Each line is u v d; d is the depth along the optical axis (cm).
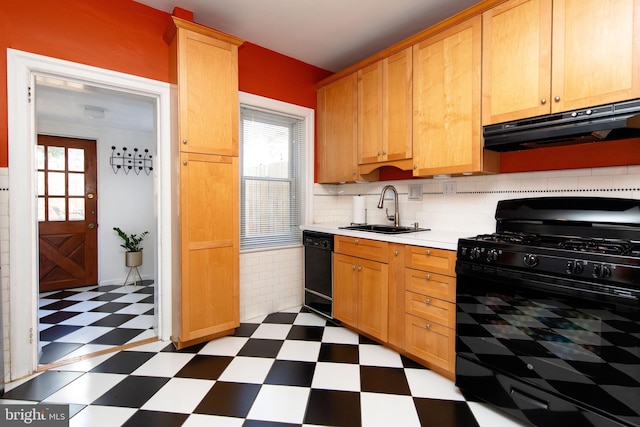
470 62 203
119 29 219
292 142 329
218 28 263
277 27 262
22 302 191
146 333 258
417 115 235
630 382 122
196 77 226
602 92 152
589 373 133
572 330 138
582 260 134
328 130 319
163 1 225
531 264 148
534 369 149
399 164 251
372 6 232
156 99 240
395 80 252
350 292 257
